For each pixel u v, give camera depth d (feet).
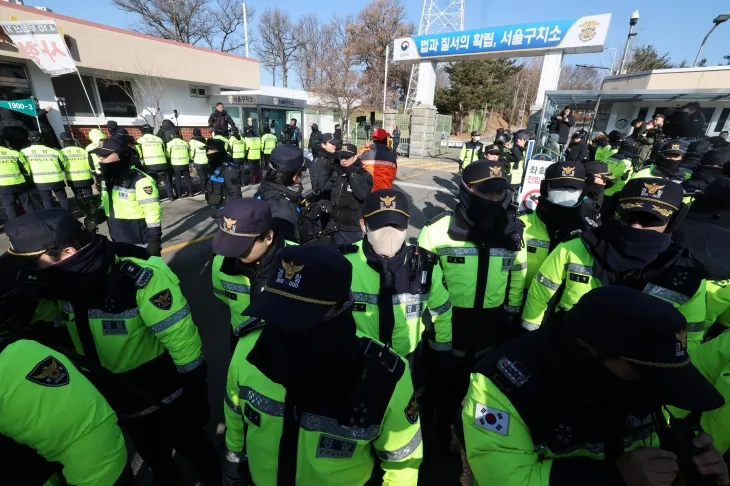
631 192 5.94
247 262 6.35
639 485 2.98
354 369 3.62
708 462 3.09
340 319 3.47
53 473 3.75
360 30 114.83
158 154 27.14
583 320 3.18
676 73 49.85
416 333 6.55
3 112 28.63
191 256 18.06
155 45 43.96
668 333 2.84
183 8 101.86
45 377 3.48
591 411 3.31
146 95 45.34
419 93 62.54
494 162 7.23
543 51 49.11
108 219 11.85
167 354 6.30
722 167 12.15
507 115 149.89
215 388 9.81
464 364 8.14
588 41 45.62
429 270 6.47
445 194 34.40
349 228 12.81
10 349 3.50
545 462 3.48
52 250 4.63
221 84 53.26
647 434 3.48
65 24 35.99
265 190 10.18
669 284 5.83
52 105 37.11
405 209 6.02
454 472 7.75
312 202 13.33
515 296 8.07
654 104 44.16
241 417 4.59
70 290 4.94
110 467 3.80
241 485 4.88
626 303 3.01
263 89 65.87
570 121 35.50
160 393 6.24
